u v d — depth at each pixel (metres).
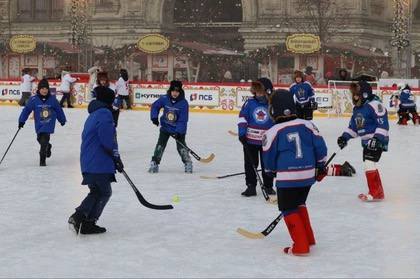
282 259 10.26
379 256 10.42
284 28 63.97
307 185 10.48
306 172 10.45
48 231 11.88
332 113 40.81
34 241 11.23
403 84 35.09
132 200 14.45
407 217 12.99
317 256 10.42
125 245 11.00
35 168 18.86
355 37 62.28
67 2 71.06
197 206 13.91
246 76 54.88
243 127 14.70
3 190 15.61
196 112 42.38
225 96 41.91
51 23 72.06
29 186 16.14
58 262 10.06
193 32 70.31
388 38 65.81
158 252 10.60
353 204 14.19
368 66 52.03
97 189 11.61
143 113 40.19
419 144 25.56
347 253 10.59
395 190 15.80
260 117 14.69
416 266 9.91
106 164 11.58
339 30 62.75
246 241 11.26
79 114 38.28
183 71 54.66
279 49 53.81
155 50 52.06
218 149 23.30
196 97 42.47
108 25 70.00
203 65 54.62
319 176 10.70
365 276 9.45
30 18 74.81
